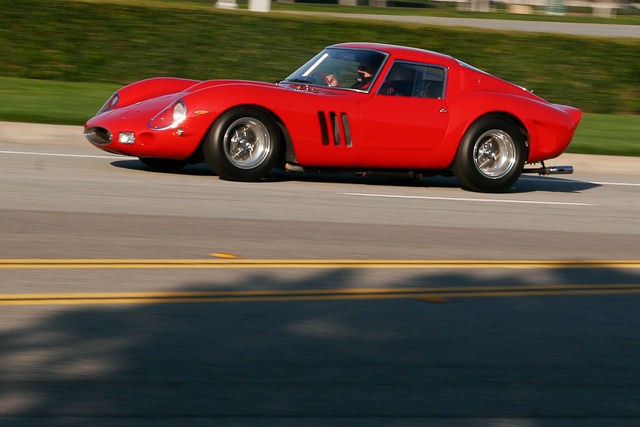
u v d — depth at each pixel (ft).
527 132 109.50
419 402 40.73
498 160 109.09
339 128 101.71
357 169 105.40
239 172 100.12
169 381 41.16
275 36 213.66
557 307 58.44
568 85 216.74
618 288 64.69
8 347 44.06
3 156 110.11
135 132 98.22
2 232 68.39
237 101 98.48
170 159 103.81
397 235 78.79
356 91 104.22
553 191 117.60
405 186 112.37
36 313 49.70
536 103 110.73
